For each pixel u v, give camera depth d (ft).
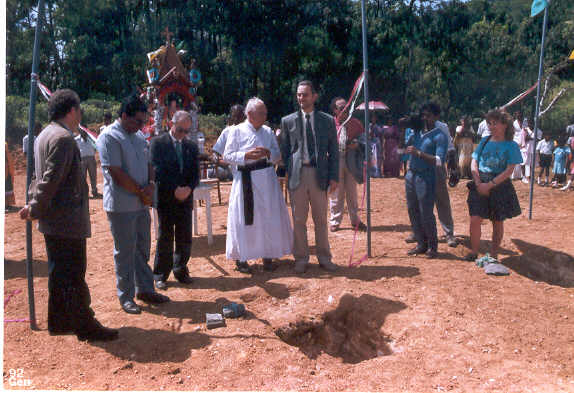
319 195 16.78
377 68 120.37
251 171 16.55
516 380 10.04
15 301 14.78
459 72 122.52
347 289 15.02
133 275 14.02
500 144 16.69
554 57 116.78
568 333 12.15
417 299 14.29
